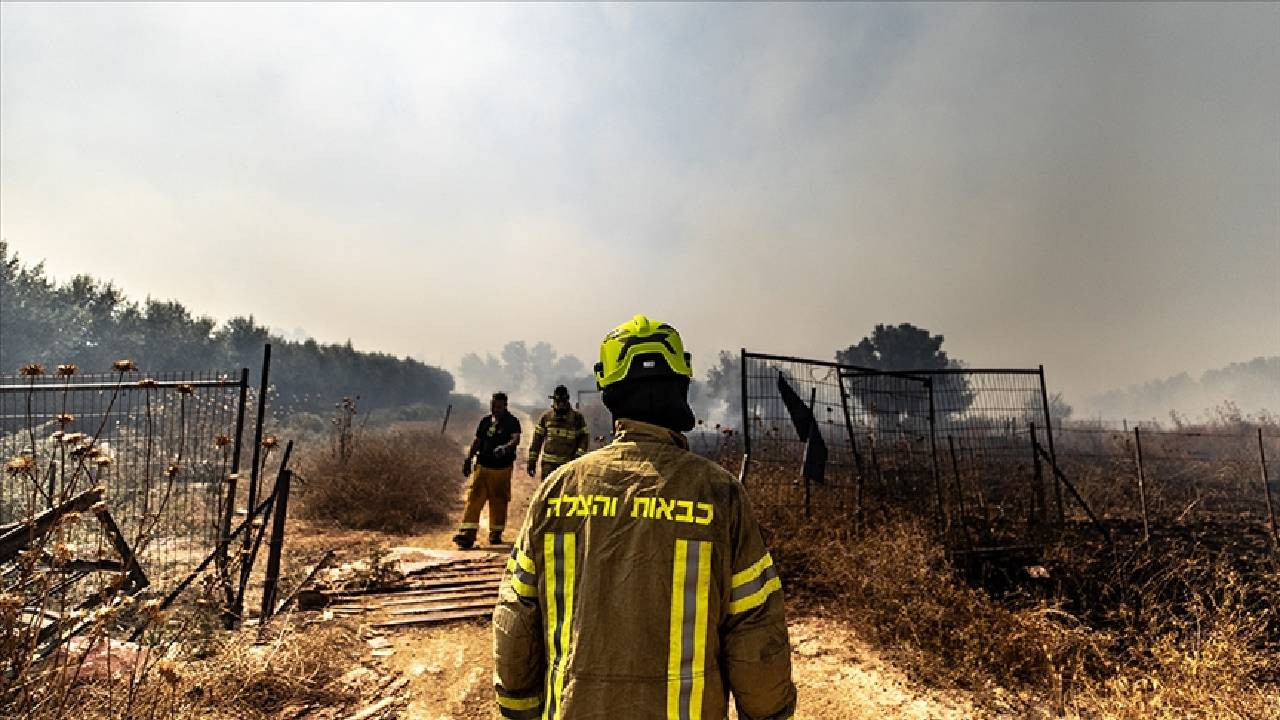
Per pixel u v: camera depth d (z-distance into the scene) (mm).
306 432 17703
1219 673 3426
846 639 4621
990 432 7453
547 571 1331
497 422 7578
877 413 7375
